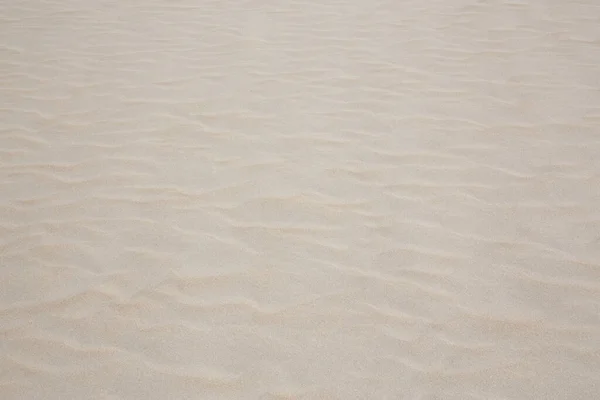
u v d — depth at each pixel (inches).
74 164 199.3
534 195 177.2
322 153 199.6
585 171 185.6
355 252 160.1
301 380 127.6
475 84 234.8
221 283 152.2
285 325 140.3
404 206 175.6
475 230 165.5
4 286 152.6
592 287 145.8
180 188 186.4
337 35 280.1
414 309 142.9
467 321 139.0
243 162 197.2
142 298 148.4
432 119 214.8
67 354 135.0
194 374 129.6
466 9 299.3
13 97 238.4
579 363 128.0
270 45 273.1
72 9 319.0
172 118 222.5
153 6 321.4
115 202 181.8
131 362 132.8
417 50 262.5
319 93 234.4
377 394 124.2
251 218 173.2
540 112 215.5
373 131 209.9
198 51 270.7
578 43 261.3
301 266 156.4
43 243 166.7
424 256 157.9
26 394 126.3
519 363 128.8
